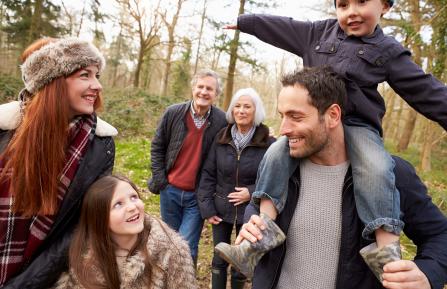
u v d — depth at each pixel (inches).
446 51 444.1
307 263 61.1
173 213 139.4
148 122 552.7
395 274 50.6
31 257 67.0
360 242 58.6
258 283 64.9
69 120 68.5
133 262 68.2
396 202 55.6
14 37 681.6
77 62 65.2
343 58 69.6
